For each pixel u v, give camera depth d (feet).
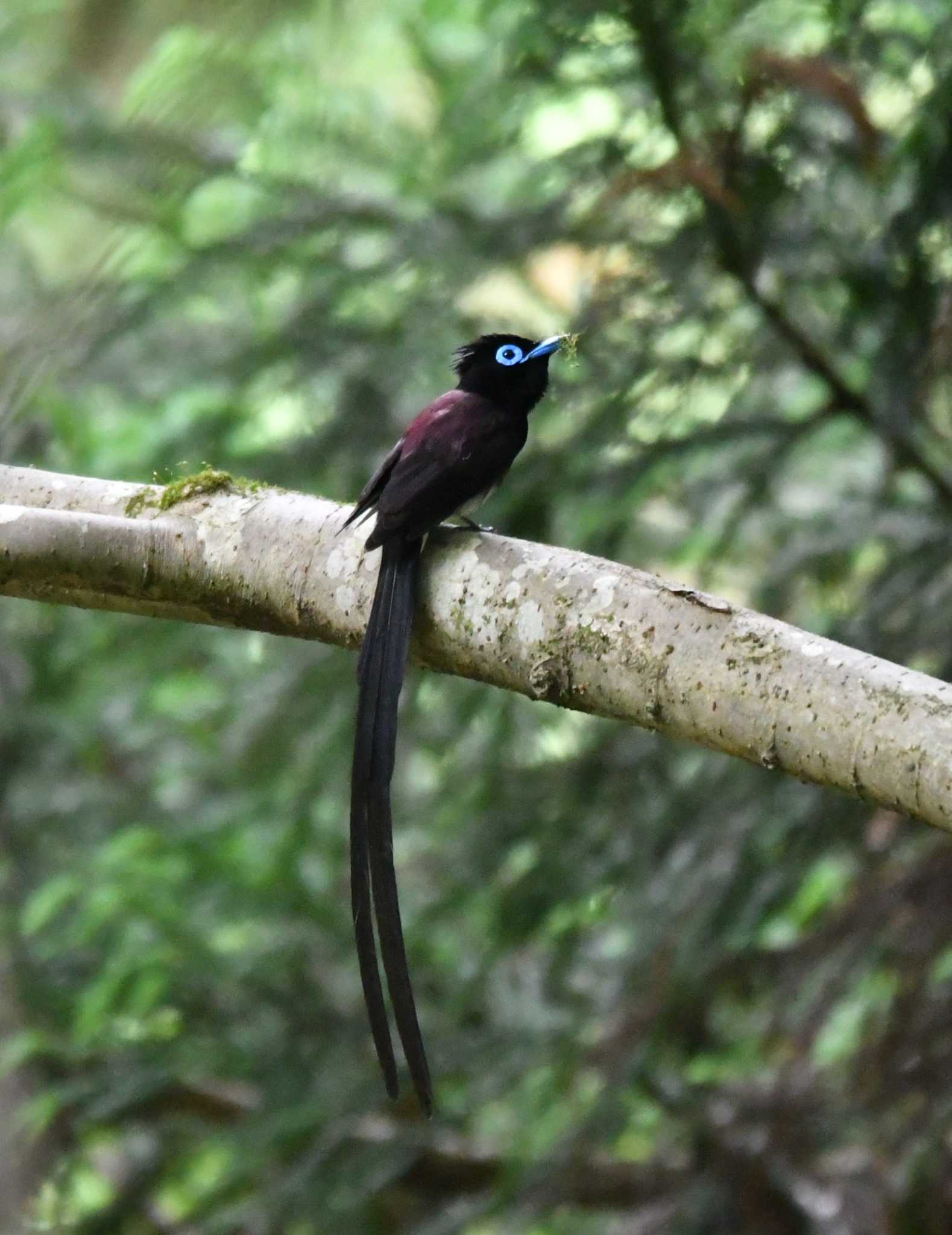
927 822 16.24
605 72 33.78
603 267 35.65
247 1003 43.19
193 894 42.32
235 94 36.29
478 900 38.78
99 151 37.19
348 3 40.86
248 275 40.60
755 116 32.65
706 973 35.96
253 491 23.18
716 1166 39.40
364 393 38.81
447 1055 40.22
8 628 46.65
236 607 22.72
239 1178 40.42
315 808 40.98
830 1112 38.01
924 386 34.27
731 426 36.19
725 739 17.87
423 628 21.22
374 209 39.91
